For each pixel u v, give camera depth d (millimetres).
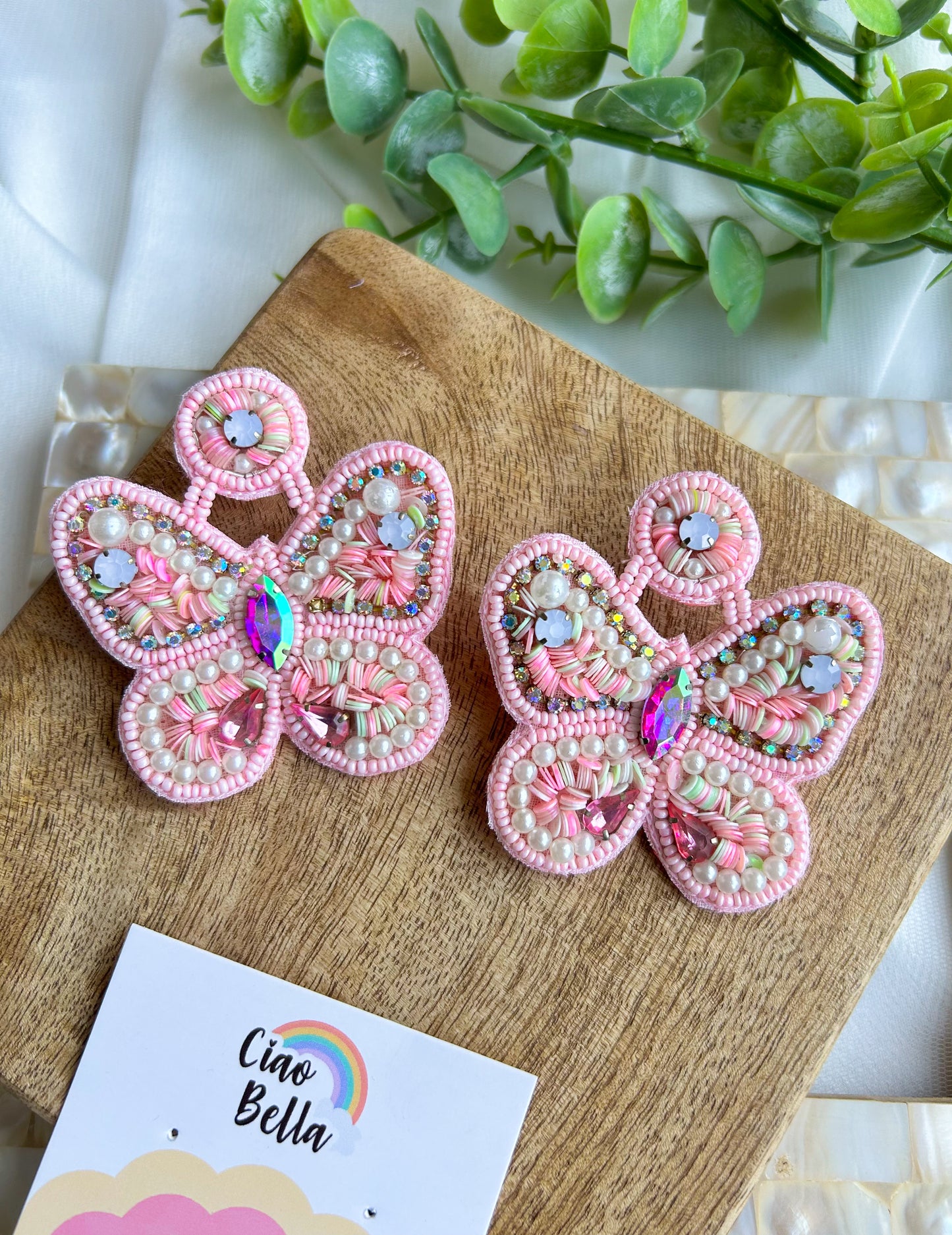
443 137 266
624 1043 212
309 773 216
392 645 213
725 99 271
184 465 215
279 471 215
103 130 307
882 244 259
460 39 289
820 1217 230
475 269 286
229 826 214
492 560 225
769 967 216
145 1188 204
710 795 213
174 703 209
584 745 210
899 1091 260
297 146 299
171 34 300
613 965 214
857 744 222
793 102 288
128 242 297
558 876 216
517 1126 208
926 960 268
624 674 211
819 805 220
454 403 230
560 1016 212
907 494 268
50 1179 204
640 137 260
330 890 213
